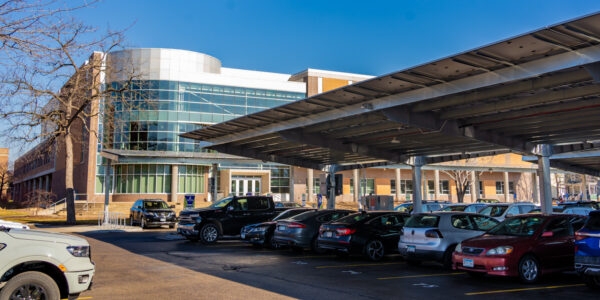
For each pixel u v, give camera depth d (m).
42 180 71.38
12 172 94.50
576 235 8.73
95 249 16.06
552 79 11.01
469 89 11.77
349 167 29.12
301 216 15.35
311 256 14.48
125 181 45.47
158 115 45.41
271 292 8.63
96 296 8.18
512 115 14.41
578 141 18.34
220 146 24.41
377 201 26.70
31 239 6.50
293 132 19.59
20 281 6.22
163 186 45.53
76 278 6.68
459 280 10.15
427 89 12.88
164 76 46.19
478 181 56.84
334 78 55.97
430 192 60.44
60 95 29.09
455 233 11.60
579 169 28.20
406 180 59.22
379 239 13.38
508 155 56.84
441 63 10.99
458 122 15.90
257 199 19.38
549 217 10.44
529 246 9.71
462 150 22.02
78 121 48.38
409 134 18.09
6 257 6.22
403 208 28.88
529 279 9.62
